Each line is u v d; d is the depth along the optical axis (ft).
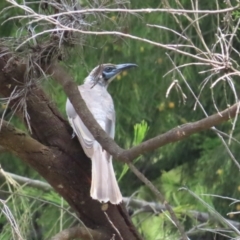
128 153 18.11
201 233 34.73
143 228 37.29
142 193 43.11
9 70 19.76
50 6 18.95
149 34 36.24
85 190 21.59
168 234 34.45
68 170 21.45
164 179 41.52
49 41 18.78
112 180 21.45
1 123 19.03
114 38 22.34
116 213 21.71
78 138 21.88
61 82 19.15
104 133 18.70
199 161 40.98
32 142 20.90
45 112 21.43
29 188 34.81
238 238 19.30
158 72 37.93
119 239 21.76
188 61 36.42
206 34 35.88
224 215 37.68
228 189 37.86
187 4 31.78
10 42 19.13
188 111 39.19
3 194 34.45
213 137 40.47
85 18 18.66
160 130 39.65
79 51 19.11
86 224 21.81
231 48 16.99
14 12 31.48
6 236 23.12
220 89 37.40
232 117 16.33
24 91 19.43
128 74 38.45
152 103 39.01
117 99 39.04
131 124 39.45
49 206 35.32
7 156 42.22
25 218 23.85
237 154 37.58
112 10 15.93
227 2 16.47
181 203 38.52
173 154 42.57
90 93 27.89
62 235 20.36
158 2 34.86
